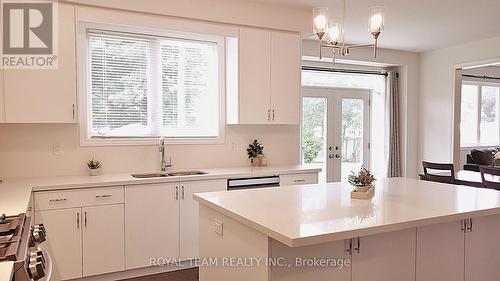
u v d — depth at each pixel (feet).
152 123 13.87
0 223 5.76
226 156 15.02
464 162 27.66
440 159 21.25
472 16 15.05
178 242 12.07
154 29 12.93
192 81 14.55
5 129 11.54
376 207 7.32
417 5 13.74
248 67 14.15
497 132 29.40
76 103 11.52
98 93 12.91
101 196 10.90
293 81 15.11
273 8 14.42
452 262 7.72
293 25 14.85
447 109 20.80
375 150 22.52
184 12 12.89
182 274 11.88
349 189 9.36
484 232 8.18
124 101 13.35
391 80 21.99
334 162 21.20
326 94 20.88
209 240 7.98
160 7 12.51
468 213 7.00
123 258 11.27
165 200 11.82
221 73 14.76
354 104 21.84
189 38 14.23
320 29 8.61
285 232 5.62
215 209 7.53
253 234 6.37
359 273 6.65
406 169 22.16
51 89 11.15
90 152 12.63
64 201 10.42
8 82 10.66
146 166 13.52
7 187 9.78
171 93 14.17
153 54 13.75
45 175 12.03
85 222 10.71
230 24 13.76
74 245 10.58
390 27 16.66
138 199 11.44
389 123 22.00
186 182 12.13
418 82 22.39
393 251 6.98
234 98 14.28
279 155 16.28
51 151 12.09
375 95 22.45
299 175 14.16
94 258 10.86
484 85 28.60
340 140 21.38
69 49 11.35
